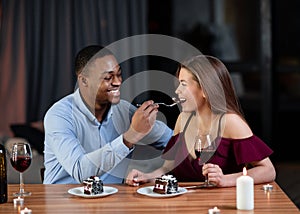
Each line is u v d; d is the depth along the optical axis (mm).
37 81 5953
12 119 5871
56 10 5973
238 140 2484
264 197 2182
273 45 6621
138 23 6105
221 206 2055
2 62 5863
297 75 6859
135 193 2279
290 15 6824
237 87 6836
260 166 2441
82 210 2025
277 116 6828
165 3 6746
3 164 2154
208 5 6801
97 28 6035
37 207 2078
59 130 2564
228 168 2537
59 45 6004
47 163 2654
